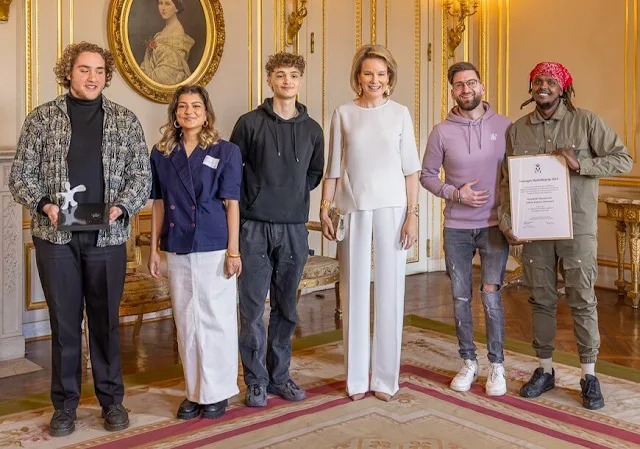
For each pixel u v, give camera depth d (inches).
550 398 138.9
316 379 150.6
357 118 134.6
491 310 141.5
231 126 222.4
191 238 123.6
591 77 251.9
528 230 133.5
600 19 248.2
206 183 124.4
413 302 228.8
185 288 125.7
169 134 127.4
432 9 280.1
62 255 118.5
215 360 127.1
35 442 118.6
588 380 134.9
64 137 118.0
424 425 125.4
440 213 291.6
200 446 116.6
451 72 141.3
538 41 268.1
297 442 118.1
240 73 223.3
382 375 138.2
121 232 121.6
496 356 141.9
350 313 136.6
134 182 122.1
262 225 131.7
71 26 189.0
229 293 127.9
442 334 187.0
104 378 124.3
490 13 284.4
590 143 132.6
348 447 116.0
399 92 271.7
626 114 242.2
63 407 122.4
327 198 138.3
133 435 121.3
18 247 169.2
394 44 268.2
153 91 202.5
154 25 201.6
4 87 168.1
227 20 219.3
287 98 131.6
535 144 135.8
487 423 126.3
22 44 180.9
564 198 131.3
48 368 162.2
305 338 183.8
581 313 134.2
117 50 194.9
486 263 141.8
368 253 134.8
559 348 174.9
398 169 134.9
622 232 230.7
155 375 154.3
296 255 134.3
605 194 248.2
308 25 241.3
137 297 157.0
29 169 118.5
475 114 142.3
